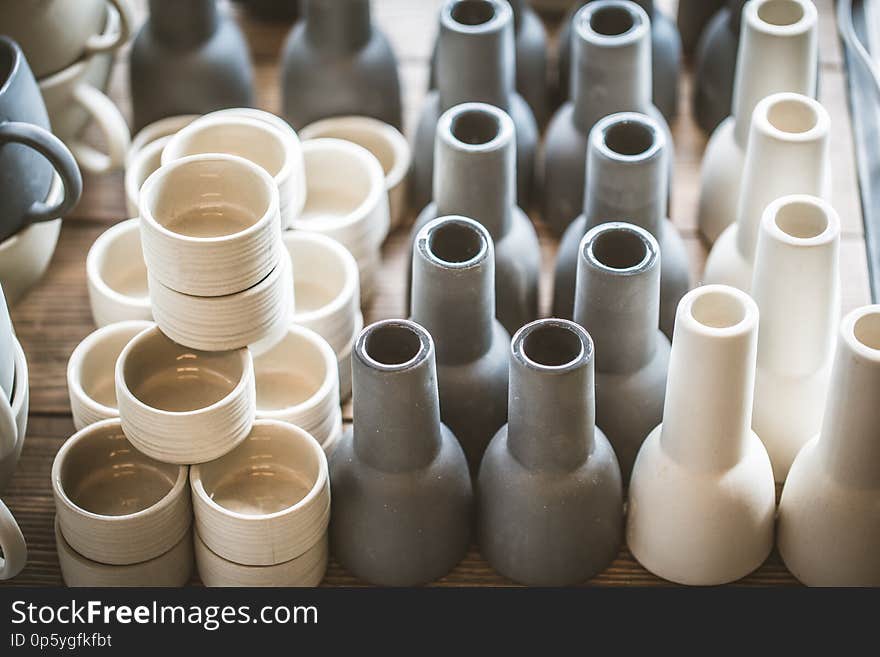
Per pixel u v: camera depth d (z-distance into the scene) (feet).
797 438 3.42
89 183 4.25
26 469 3.58
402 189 4.09
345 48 4.12
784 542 3.31
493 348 3.37
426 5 4.87
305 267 3.71
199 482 3.14
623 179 3.37
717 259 3.65
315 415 3.34
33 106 3.57
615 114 3.66
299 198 3.55
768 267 3.21
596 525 3.21
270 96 4.57
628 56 3.70
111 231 3.71
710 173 3.93
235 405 3.05
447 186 3.46
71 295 3.97
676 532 3.22
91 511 3.24
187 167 3.10
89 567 3.14
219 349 3.08
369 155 3.94
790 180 3.44
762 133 3.42
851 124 4.36
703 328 2.96
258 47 4.74
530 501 3.15
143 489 3.27
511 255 3.54
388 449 3.11
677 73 4.30
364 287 3.90
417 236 3.23
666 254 3.53
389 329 3.07
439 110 3.94
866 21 4.68
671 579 3.31
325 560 3.31
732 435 3.11
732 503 3.18
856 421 3.01
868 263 3.98
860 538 3.14
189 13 4.09
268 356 3.52
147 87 4.19
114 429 3.24
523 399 3.04
